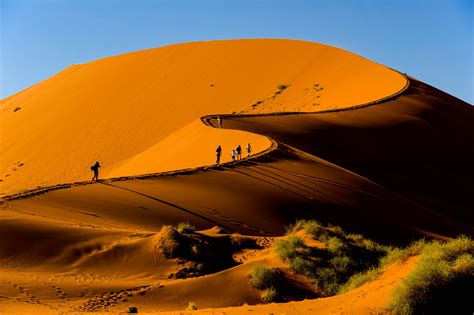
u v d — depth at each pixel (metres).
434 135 71.44
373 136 67.69
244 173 45.88
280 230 37.34
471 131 76.25
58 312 17.83
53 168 92.94
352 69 104.19
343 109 76.50
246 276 22.84
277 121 68.69
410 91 84.31
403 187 58.78
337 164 59.28
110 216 33.53
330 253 25.48
